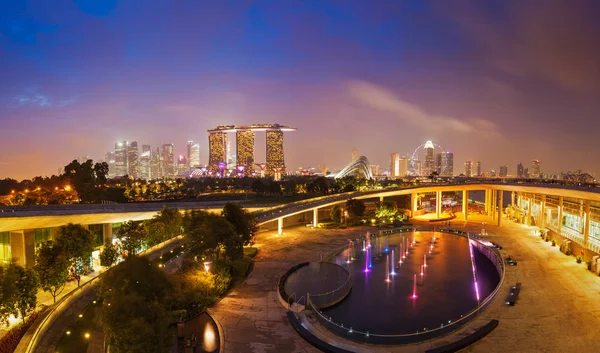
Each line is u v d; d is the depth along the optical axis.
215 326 48.19
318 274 72.38
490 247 92.69
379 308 60.72
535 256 82.88
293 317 49.78
